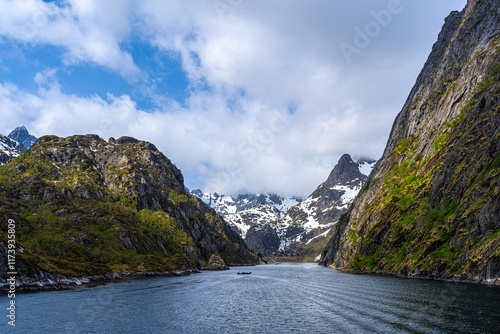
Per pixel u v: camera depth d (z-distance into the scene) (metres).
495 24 178.38
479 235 96.75
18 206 160.50
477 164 116.31
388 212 167.50
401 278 117.88
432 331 44.00
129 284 113.94
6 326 52.34
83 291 90.94
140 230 194.00
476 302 61.59
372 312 57.25
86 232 158.38
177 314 62.34
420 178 163.75
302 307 67.31
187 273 182.50
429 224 127.75
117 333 49.28
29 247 116.62
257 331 49.09
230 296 86.75
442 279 103.50
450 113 167.38
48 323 54.34
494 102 124.19
